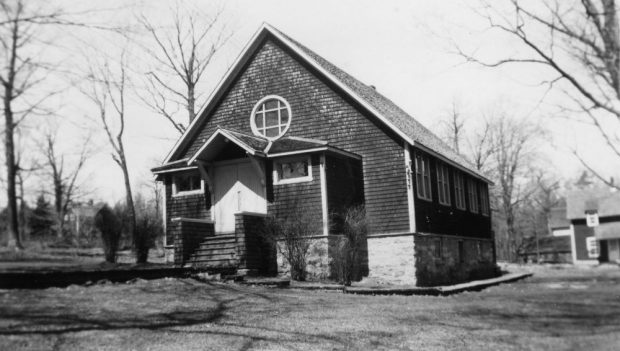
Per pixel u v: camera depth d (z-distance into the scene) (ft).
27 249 96.89
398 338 32.81
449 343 31.94
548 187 240.32
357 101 70.49
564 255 216.13
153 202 190.49
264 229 62.64
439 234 76.74
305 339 31.32
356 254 65.26
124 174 119.44
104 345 26.78
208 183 70.90
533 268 152.05
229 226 69.62
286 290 52.54
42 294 37.32
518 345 31.55
